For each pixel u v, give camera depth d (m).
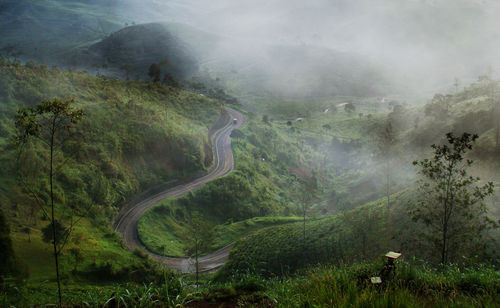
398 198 56.59
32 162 63.12
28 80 96.94
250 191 104.44
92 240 59.19
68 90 104.69
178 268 63.69
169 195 92.81
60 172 68.12
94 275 49.06
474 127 97.06
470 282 9.49
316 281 8.77
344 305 6.01
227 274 56.25
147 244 69.69
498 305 6.25
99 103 104.31
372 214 54.50
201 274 60.59
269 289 10.27
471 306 6.48
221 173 110.00
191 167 104.81
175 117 132.12
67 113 10.55
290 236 60.78
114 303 8.80
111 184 80.50
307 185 103.25
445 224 25.88
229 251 72.19
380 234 48.62
